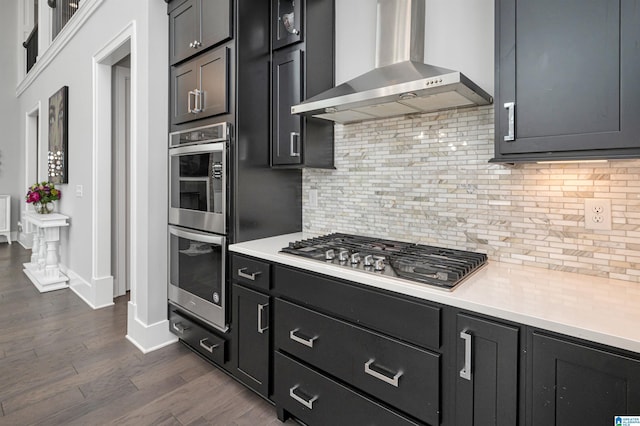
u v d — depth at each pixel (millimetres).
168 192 2486
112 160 3590
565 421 964
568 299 1141
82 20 3496
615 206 1357
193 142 2240
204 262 2156
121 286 3699
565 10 1168
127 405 1864
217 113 2107
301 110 1812
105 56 3107
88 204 3525
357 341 1410
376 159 2062
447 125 1776
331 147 2248
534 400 1013
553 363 977
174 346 2531
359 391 1421
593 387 919
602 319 976
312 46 2062
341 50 2195
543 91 1217
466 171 1726
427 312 1210
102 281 3365
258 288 1841
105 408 1836
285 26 2070
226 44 2053
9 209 6527
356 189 2166
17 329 2807
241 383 1998
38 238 4359
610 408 897
